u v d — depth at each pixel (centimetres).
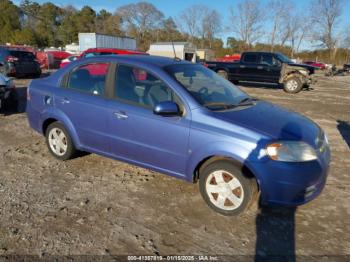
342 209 362
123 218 334
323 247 298
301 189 309
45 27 8431
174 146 351
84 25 8925
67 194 379
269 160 304
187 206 359
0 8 7969
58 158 476
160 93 363
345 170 478
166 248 291
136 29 8781
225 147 319
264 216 343
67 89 442
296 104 1106
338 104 1127
